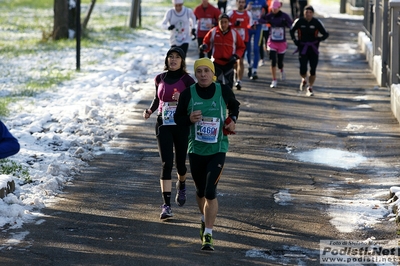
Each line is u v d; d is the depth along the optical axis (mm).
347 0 69562
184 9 33062
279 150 22141
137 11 56375
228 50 27125
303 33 30844
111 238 14820
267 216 16250
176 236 14961
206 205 13875
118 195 17719
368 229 15383
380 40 36500
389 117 26703
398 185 18375
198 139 14016
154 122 25547
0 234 14836
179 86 15922
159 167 20203
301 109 28266
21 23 60250
